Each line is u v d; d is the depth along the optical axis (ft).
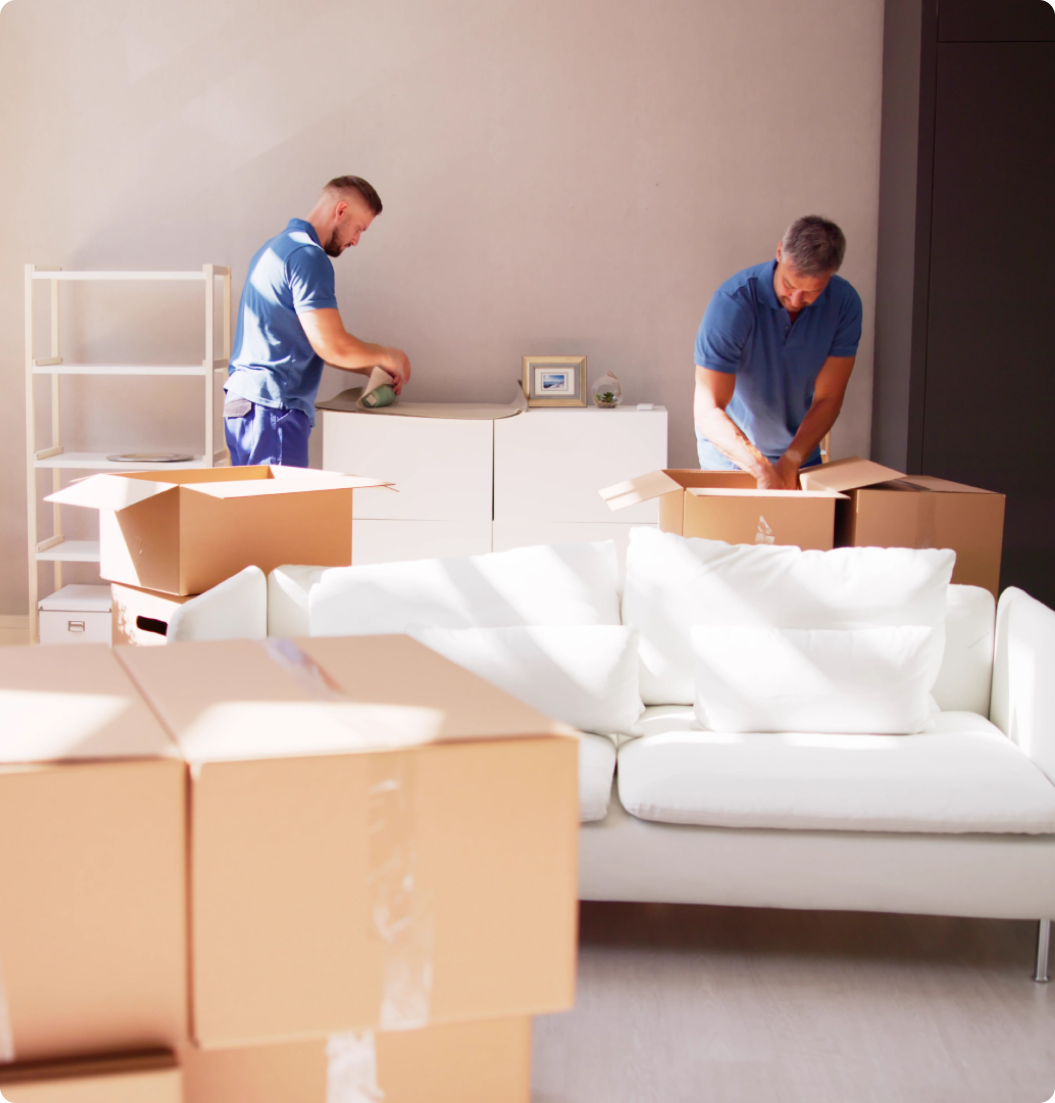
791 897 6.52
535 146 14.15
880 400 13.85
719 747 6.91
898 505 9.00
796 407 11.57
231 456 12.21
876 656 7.32
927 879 6.45
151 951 2.29
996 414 12.60
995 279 12.44
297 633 7.86
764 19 13.84
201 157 14.37
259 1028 2.34
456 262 14.35
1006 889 6.43
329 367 14.65
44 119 14.40
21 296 14.64
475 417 13.21
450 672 2.99
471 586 7.83
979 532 9.02
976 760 6.73
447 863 2.40
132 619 8.35
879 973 6.63
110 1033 2.29
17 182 14.51
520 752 2.41
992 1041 5.91
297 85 14.20
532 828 2.44
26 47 14.30
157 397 14.76
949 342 12.53
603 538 13.48
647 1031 5.95
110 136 14.38
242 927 2.31
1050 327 12.48
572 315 14.38
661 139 14.06
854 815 6.40
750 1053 5.76
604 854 6.57
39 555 13.61
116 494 7.64
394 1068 2.52
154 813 2.26
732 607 7.92
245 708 2.63
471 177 14.23
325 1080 2.48
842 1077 5.56
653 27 13.93
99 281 14.60
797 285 10.36
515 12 13.98
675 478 10.34
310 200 14.37
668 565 8.11
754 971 6.64
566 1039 5.86
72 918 2.25
